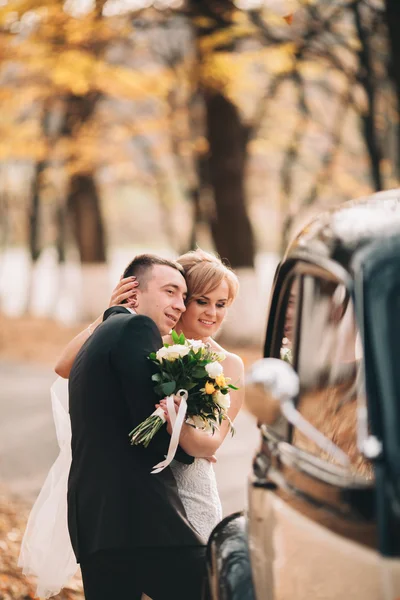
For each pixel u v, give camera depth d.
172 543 3.58
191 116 20.95
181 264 4.31
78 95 16.41
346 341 3.37
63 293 34.56
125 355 3.65
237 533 3.35
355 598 2.63
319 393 3.40
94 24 14.30
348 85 15.94
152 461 3.66
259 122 19.97
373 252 2.86
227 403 3.73
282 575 2.96
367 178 23.09
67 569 4.43
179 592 3.61
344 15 14.54
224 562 3.23
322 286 3.21
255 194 28.62
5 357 20.98
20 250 72.31
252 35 14.20
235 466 9.58
